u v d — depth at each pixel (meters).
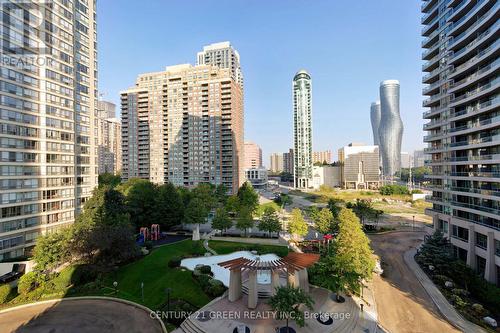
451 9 52.28
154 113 124.31
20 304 33.56
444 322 30.06
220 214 66.44
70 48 58.16
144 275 41.22
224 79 116.62
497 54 40.91
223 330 26.89
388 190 150.00
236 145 123.44
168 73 122.56
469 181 47.53
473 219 46.03
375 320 30.00
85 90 62.69
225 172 118.31
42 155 51.75
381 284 40.00
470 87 47.84
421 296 36.22
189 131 120.44
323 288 37.16
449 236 51.78
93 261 41.00
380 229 75.12
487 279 39.50
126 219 54.72
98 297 35.22
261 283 37.16
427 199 60.75
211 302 32.38
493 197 40.56
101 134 170.88
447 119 53.97
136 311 31.92
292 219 62.41
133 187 74.12
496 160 40.31
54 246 40.28
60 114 55.56
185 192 95.38
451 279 41.06
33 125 50.47
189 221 63.22
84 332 27.73
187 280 38.69
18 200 47.44
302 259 34.59
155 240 62.47
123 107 127.75
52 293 36.41
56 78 54.75
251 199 87.94
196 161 119.94
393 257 52.47
